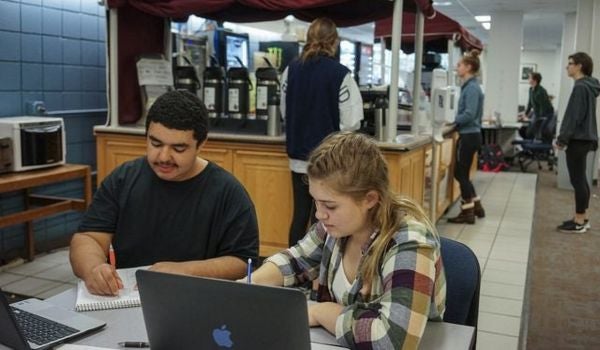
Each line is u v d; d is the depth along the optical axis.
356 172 1.30
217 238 1.82
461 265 1.68
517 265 4.34
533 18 11.33
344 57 8.55
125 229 1.85
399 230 1.35
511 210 6.30
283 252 1.66
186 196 1.82
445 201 5.80
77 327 1.36
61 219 4.57
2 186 3.38
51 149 3.89
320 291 1.55
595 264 4.40
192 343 1.11
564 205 6.62
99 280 1.57
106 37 4.46
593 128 5.15
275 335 1.03
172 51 4.81
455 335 1.37
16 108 4.09
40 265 4.07
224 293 1.04
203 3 3.96
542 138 9.41
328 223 1.33
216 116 4.32
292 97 3.47
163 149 1.69
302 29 6.22
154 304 1.12
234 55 5.38
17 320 1.31
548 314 3.39
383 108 3.75
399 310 1.23
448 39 6.45
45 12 4.27
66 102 4.52
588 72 5.14
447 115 4.72
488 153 9.27
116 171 1.90
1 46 3.94
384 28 6.67
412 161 4.12
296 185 3.56
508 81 10.10
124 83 4.50
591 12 7.26
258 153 3.96
